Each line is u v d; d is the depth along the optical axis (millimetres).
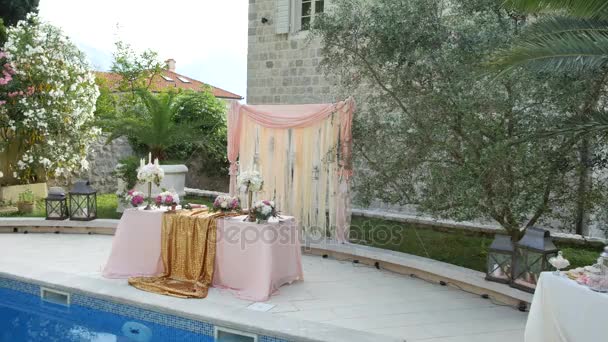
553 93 4133
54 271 5008
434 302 4414
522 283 4117
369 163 5477
